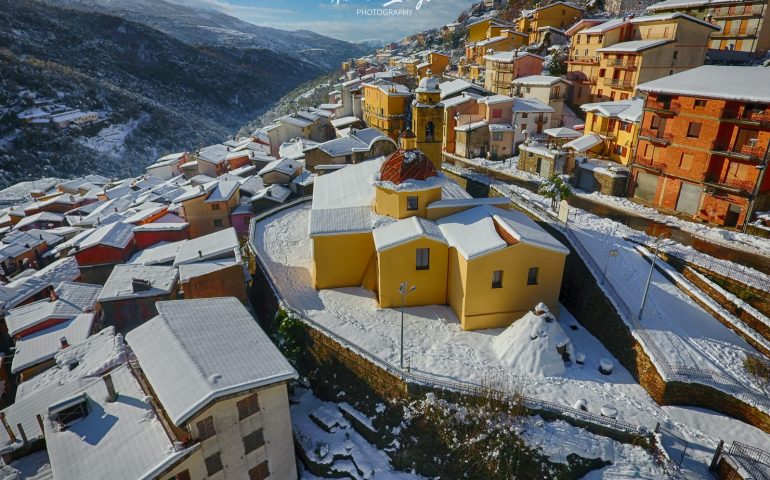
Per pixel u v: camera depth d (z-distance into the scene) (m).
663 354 25.53
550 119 66.12
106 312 35.81
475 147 65.62
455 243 30.64
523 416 24.30
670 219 39.41
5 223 76.88
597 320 30.66
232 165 85.62
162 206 59.22
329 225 34.94
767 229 33.84
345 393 29.25
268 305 36.06
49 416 22.72
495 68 82.31
